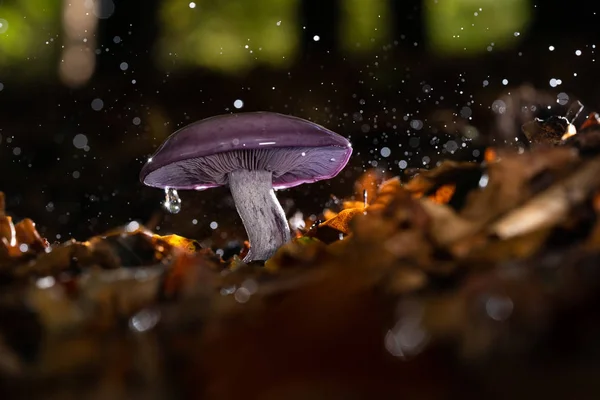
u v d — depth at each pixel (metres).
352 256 0.42
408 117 1.55
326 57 2.33
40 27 3.12
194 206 0.97
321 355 0.38
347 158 0.58
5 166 1.39
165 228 0.93
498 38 3.03
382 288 0.41
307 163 0.58
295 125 0.53
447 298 0.40
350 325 0.39
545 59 1.92
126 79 2.09
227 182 0.58
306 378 0.37
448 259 0.43
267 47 3.18
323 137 0.53
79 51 2.22
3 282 0.50
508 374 0.35
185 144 0.52
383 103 1.81
